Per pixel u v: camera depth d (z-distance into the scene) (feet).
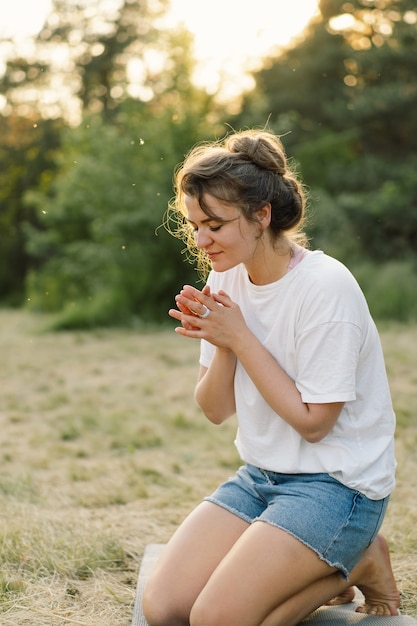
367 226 50.11
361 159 59.82
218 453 15.69
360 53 59.67
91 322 40.93
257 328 7.71
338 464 7.29
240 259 7.30
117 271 42.34
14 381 25.05
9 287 70.13
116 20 77.51
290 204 7.43
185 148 41.81
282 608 7.18
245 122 45.85
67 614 8.52
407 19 57.57
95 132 44.47
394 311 36.63
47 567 9.63
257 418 7.67
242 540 7.16
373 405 7.49
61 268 50.39
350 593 8.55
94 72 77.92
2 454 16.08
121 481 13.91
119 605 8.76
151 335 36.73
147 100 50.96
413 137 61.87
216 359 7.98
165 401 21.26
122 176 42.16
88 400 21.57
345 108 61.26
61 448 16.34
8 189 76.02
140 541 10.77
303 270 7.41
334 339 7.17
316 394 7.16
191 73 43.52
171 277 41.57
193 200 7.14
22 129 78.84
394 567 9.71
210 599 6.94
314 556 7.07
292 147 64.13
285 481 7.64
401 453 14.89
